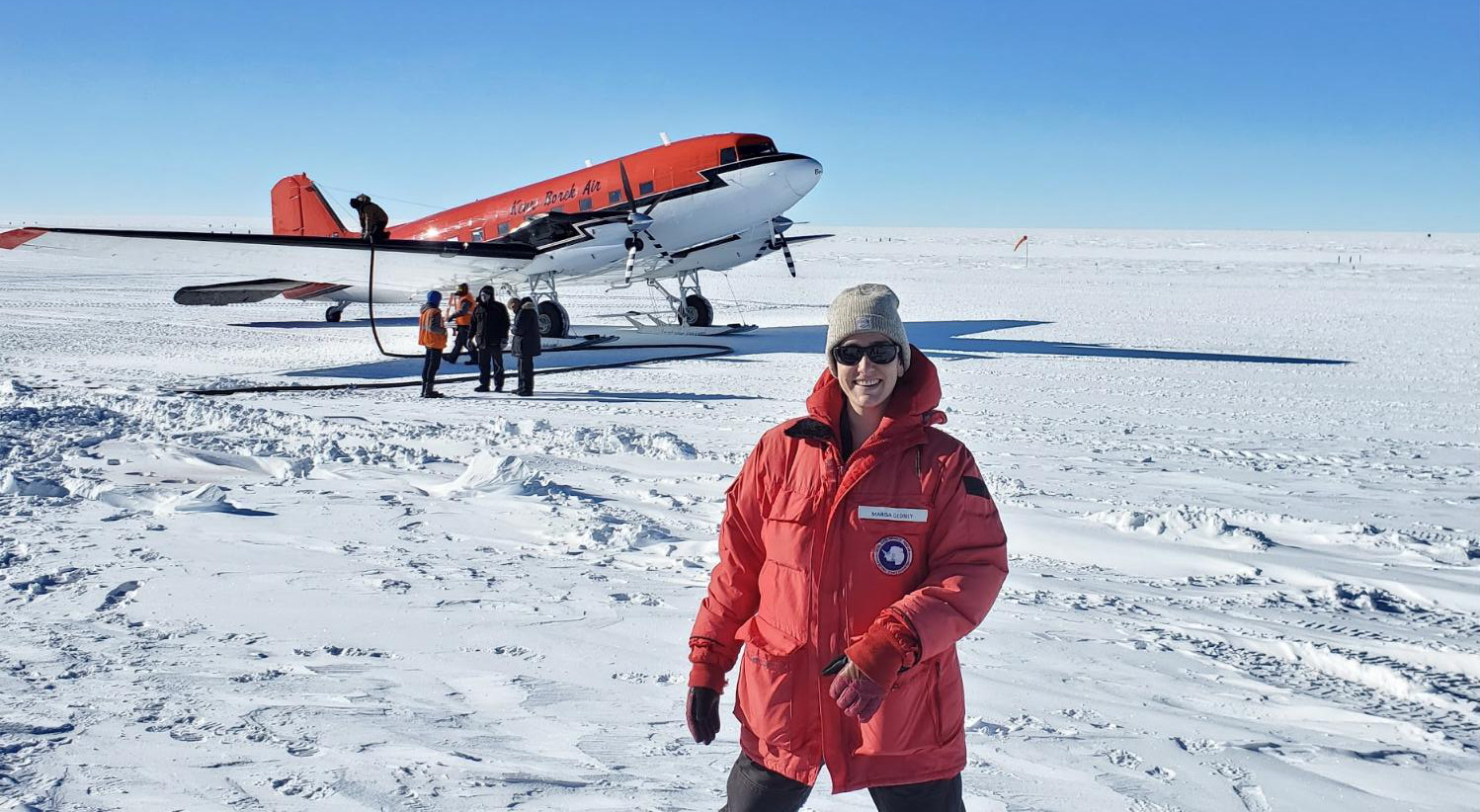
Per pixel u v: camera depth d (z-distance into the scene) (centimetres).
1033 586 525
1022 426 1170
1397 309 3462
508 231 2525
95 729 303
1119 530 649
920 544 185
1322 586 531
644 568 532
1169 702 357
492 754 293
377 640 405
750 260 2709
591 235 2330
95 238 1820
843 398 198
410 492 722
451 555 551
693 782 275
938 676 189
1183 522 648
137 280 4631
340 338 2384
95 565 511
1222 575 557
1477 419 1314
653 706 338
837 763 188
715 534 609
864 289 191
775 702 191
